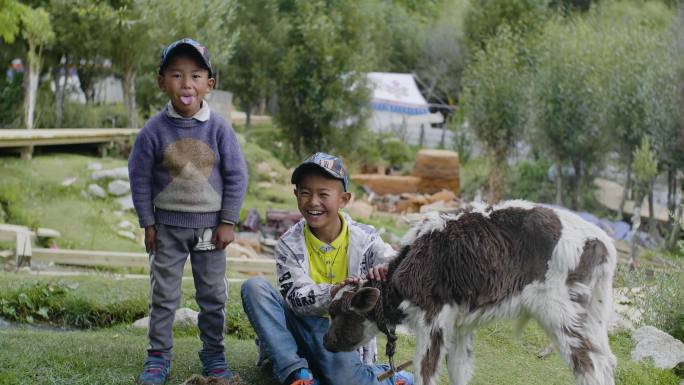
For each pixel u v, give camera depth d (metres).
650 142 16.45
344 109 20.50
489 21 31.59
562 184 19.39
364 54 21.09
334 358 4.28
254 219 13.35
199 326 4.64
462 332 4.14
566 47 18.58
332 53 19.98
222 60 17.81
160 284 4.46
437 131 29.86
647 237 14.96
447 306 3.84
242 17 23.48
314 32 20.02
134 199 4.42
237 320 6.15
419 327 3.82
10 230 9.71
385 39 36.31
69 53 17.19
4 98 16.44
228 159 4.53
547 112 18.31
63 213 11.49
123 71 17.81
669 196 16.36
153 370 4.38
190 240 4.50
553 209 3.93
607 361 3.78
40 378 4.29
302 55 20.16
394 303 3.87
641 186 15.74
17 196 11.55
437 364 3.81
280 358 4.21
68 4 16.23
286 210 14.09
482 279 3.79
